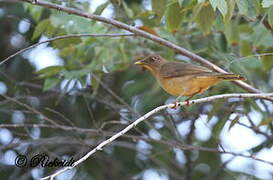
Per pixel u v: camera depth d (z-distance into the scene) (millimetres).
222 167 14508
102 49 13148
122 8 13156
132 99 15211
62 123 14672
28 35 15758
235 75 10164
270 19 9945
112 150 16078
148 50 13891
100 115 15570
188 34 13555
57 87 15172
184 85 10852
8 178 15016
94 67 12969
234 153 11820
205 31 11102
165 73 11242
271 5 9508
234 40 12414
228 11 9305
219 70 11297
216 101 11695
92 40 12703
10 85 14898
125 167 16094
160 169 15852
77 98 15406
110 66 13180
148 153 15477
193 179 16344
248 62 12516
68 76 12648
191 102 9188
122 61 13406
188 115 13195
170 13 10656
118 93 15758
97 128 13133
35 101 15117
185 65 11016
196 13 10703
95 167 16031
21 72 15859
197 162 16172
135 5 14836
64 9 10547
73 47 13062
